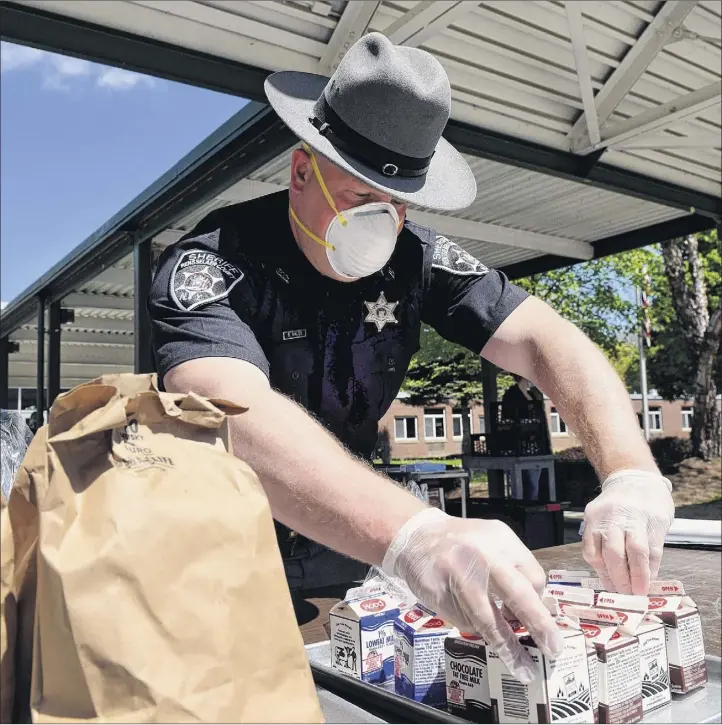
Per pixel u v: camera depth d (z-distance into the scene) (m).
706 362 11.02
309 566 1.29
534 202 5.59
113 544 0.46
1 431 0.90
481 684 0.71
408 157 1.02
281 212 1.20
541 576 0.64
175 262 1.05
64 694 0.45
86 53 2.66
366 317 1.25
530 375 1.18
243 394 0.79
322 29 3.06
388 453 9.31
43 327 7.58
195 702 0.46
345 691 0.80
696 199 5.18
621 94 3.82
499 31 3.36
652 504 0.84
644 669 0.74
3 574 0.50
